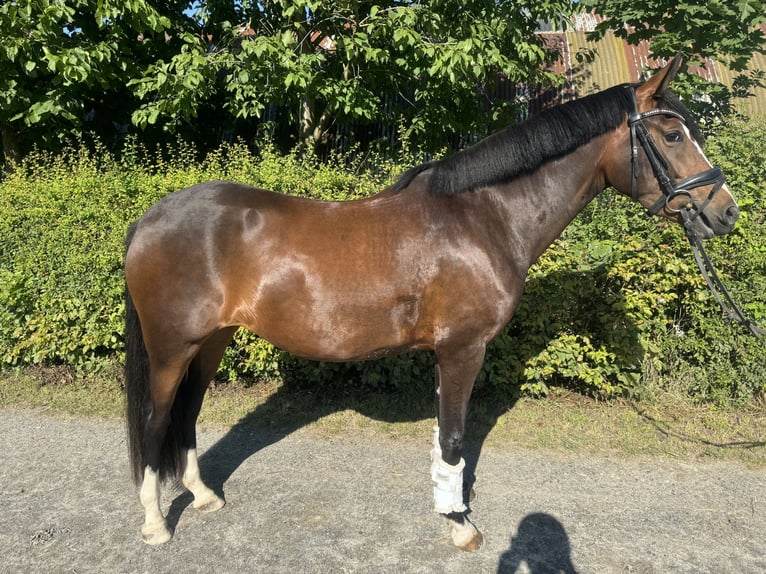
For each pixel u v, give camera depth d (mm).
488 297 2072
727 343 3508
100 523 2375
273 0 5281
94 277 3777
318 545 2236
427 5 5684
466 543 2201
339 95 5738
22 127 6281
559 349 3574
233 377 3891
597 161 2182
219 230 2082
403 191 2209
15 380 4012
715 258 3490
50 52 5047
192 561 2135
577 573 2088
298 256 2043
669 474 2848
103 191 3914
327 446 3160
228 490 2664
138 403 2266
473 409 3633
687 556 2193
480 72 4965
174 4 7070
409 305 2080
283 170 4141
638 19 5078
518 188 2164
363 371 3865
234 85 5270
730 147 3867
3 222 3896
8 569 2064
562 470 2891
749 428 3324
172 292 2088
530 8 5875
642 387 3666
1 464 2875
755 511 2512
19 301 3914
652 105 2102
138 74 6195
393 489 2689
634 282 3582
